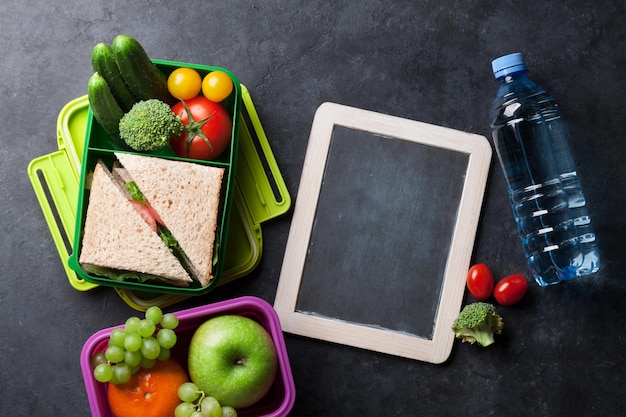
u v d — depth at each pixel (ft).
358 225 5.02
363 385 5.04
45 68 5.03
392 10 5.16
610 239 5.15
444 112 5.15
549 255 5.16
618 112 5.18
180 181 4.46
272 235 5.06
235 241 4.99
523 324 5.11
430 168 5.06
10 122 5.01
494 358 5.09
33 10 5.03
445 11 5.16
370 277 5.02
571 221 5.18
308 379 5.02
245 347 4.10
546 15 5.18
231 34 5.09
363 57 5.15
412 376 5.07
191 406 4.13
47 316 4.98
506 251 5.12
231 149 4.53
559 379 5.10
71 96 5.04
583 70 5.18
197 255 4.45
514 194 5.15
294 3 5.12
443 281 5.04
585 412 5.08
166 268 4.42
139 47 4.31
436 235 5.05
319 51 5.13
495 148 5.14
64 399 4.96
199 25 5.09
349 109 5.03
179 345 4.58
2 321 4.97
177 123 4.40
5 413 4.94
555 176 5.17
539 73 5.18
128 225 4.42
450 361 5.08
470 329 4.87
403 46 5.16
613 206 5.16
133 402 4.16
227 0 5.09
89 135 4.50
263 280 5.03
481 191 5.06
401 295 5.03
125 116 4.37
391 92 5.14
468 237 5.05
